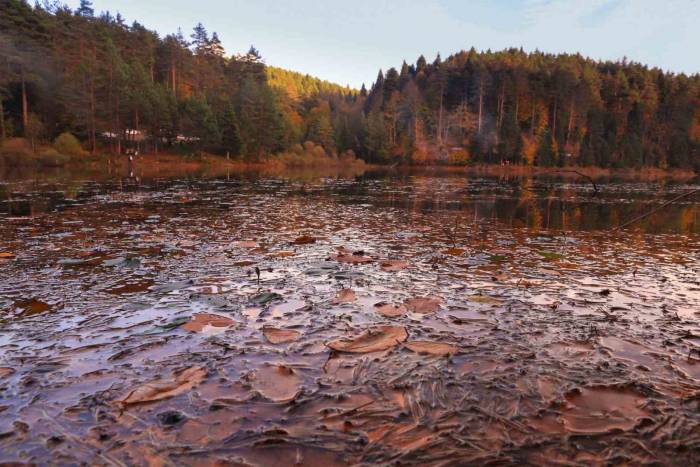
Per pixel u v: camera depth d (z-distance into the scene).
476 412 1.65
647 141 68.31
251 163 51.41
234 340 2.29
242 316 2.65
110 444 1.43
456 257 4.44
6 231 5.62
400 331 2.42
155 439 1.46
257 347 2.20
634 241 5.55
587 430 1.55
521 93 70.94
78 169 31.73
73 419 1.57
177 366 1.99
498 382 1.88
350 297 3.01
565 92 69.06
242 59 72.69
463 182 23.86
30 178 19.34
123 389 1.78
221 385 1.83
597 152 61.06
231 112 50.50
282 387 1.81
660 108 71.19
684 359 2.13
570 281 3.55
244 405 1.67
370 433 1.51
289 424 1.56
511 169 57.91
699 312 2.81
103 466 1.32
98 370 1.94
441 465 1.35
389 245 5.08
